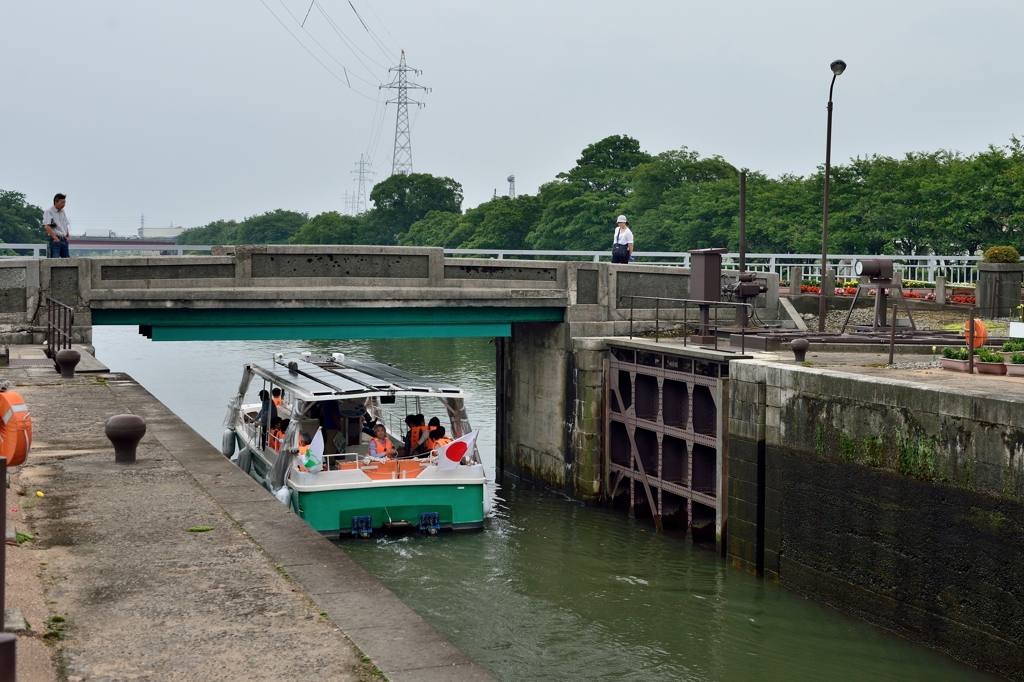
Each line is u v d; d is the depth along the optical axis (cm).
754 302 3044
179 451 1277
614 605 1855
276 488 2170
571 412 2783
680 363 2394
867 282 3275
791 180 7212
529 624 1762
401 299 2641
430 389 2170
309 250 2614
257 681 631
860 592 1703
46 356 2111
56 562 845
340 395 2094
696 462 2294
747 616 1767
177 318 2502
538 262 2803
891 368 1948
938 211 5462
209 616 738
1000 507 1413
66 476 1138
